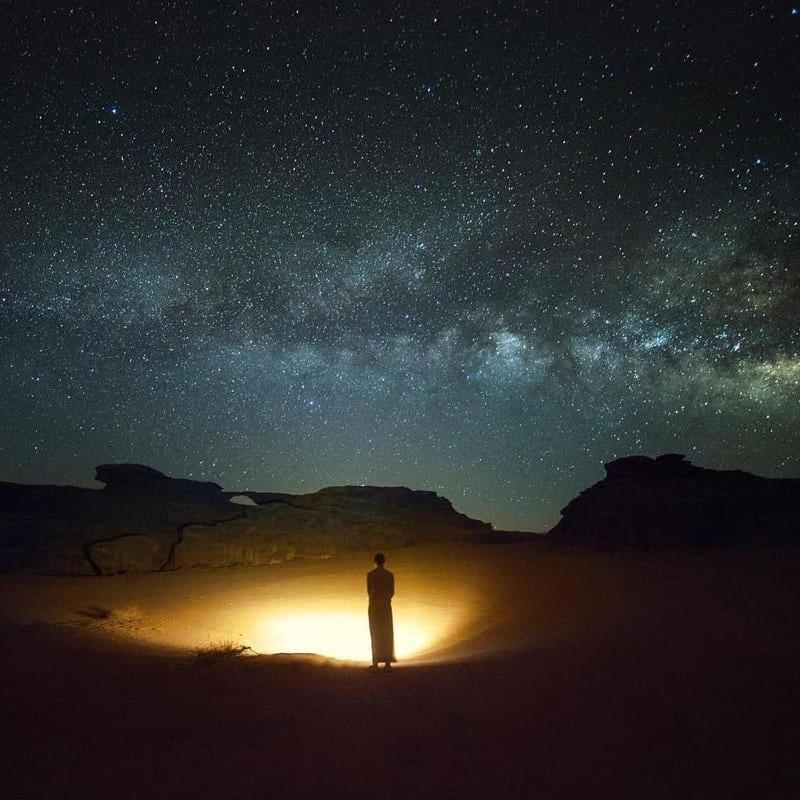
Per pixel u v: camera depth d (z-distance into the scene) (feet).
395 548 73.31
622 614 41.14
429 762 16.65
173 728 19.67
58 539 63.46
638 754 17.19
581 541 73.67
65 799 14.64
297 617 44.21
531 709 21.40
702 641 32.76
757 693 23.26
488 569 59.98
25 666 28.19
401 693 23.72
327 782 15.42
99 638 35.24
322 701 22.65
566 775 15.75
